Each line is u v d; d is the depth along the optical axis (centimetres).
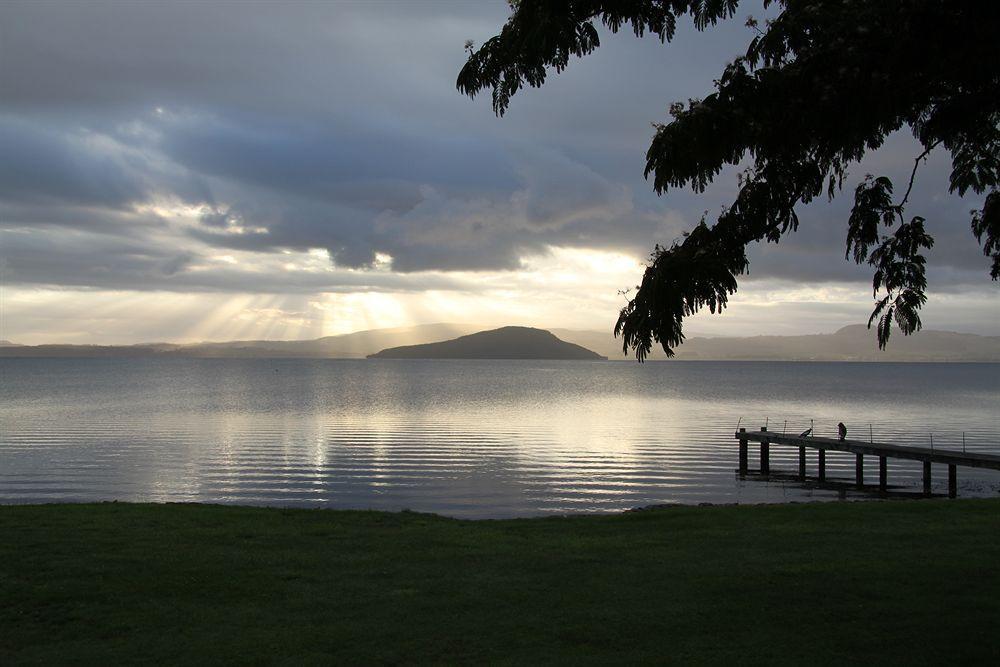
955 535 1355
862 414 7700
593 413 7656
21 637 850
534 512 2733
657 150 718
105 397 9931
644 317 695
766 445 3862
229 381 15712
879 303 895
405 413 7494
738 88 713
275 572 1112
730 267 734
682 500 3038
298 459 4094
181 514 1554
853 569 1105
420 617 912
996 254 903
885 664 748
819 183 772
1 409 7775
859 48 693
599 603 966
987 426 6334
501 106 792
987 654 769
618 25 772
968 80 695
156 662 776
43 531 1356
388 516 1593
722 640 825
